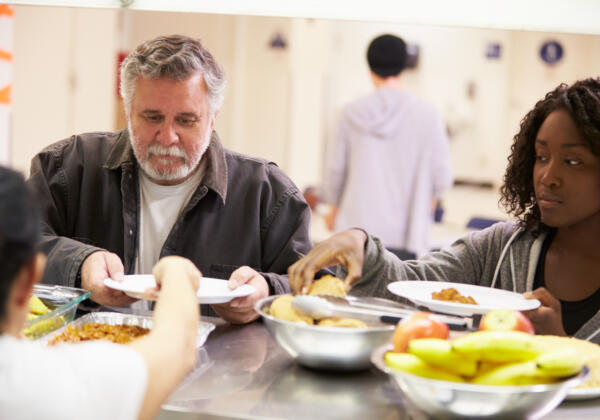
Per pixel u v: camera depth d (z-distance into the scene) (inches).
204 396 41.6
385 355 40.4
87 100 193.5
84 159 72.4
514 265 59.5
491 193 197.0
